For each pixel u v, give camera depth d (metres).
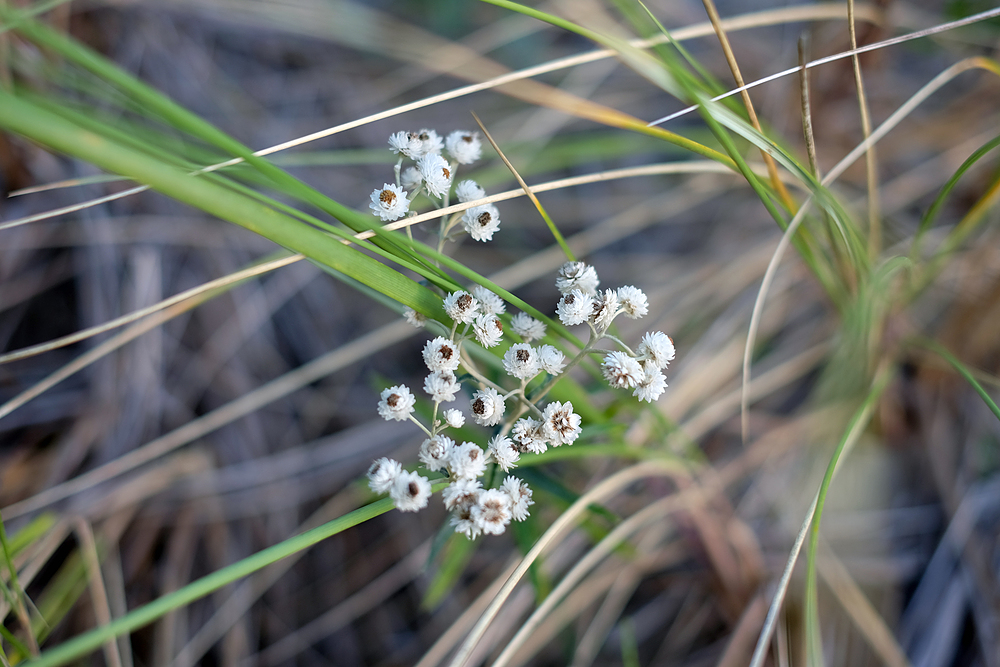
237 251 0.47
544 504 0.37
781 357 0.46
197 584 0.24
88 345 0.42
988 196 0.35
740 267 0.46
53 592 0.37
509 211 0.54
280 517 0.42
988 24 0.48
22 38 0.40
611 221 0.49
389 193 0.27
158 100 0.24
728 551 0.38
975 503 0.40
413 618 0.41
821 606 0.38
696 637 0.40
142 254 0.44
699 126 0.54
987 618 0.38
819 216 0.37
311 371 0.40
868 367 0.39
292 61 0.57
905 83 0.53
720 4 0.59
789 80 0.51
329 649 0.40
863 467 0.41
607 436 0.33
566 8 0.52
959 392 0.43
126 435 0.41
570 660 0.38
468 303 0.26
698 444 0.45
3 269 0.42
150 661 0.38
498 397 0.27
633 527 0.36
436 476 0.28
